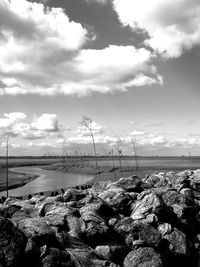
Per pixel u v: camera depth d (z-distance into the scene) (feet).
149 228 58.80
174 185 111.34
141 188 104.63
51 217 58.80
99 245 53.93
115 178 287.69
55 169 592.19
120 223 59.57
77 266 42.98
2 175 384.06
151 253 50.55
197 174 137.28
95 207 65.00
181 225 68.49
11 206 64.95
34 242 41.96
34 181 317.22
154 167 445.37
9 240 38.93
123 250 53.42
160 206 66.95
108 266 45.65
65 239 49.70
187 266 57.41
